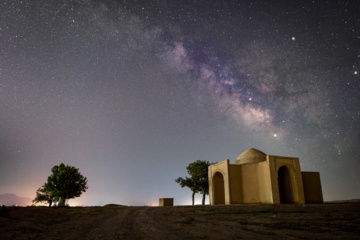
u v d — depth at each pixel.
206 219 12.98
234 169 28.69
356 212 14.01
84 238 7.82
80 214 16.97
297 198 26.38
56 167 34.78
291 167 27.20
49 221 12.35
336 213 13.95
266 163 26.56
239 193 27.89
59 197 33.22
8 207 13.66
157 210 20.55
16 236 8.16
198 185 39.16
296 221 10.85
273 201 24.84
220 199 31.05
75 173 34.75
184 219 13.09
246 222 11.02
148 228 9.98
